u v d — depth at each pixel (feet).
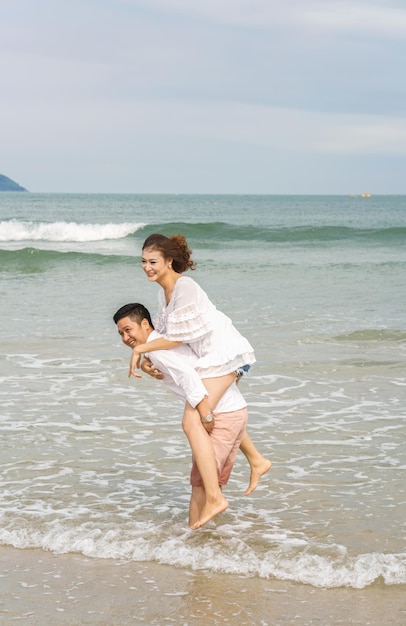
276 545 13.05
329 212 258.78
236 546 13.01
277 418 20.86
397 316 38.24
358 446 18.54
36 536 13.48
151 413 21.45
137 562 12.60
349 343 31.32
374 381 25.13
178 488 16.03
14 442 18.81
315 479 16.38
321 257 79.97
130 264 67.41
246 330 34.12
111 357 28.60
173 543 13.12
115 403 22.44
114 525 13.99
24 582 11.89
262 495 15.51
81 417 20.98
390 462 17.44
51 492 15.67
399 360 28.17
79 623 10.66
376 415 21.18
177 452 18.25
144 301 44.80
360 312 39.68
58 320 36.99
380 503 15.02
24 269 64.13
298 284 52.85
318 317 37.93
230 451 13.96
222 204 374.63
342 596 11.37
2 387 24.17
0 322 36.27
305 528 13.79
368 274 59.26
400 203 467.11
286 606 11.10
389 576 11.86
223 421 13.76
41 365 27.27
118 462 17.56
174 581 11.93
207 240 104.17
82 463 17.46
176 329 13.69
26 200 395.14
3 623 10.62
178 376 13.58
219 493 13.53
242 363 13.97
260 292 48.32
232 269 63.93
